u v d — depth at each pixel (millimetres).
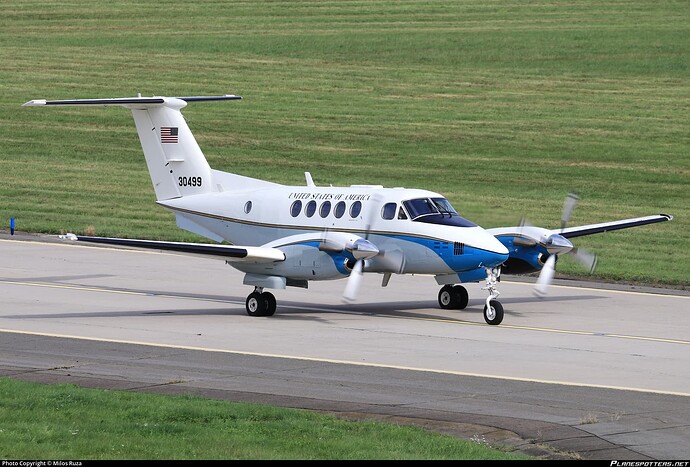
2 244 119562
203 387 56031
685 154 173500
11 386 54344
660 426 48750
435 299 91250
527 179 160375
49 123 192250
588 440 46219
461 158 171875
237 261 79688
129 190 156125
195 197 91562
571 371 61781
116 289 93562
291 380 58094
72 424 47250
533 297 93625
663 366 63656
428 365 62906
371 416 50125
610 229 90062
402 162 169750
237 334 72812
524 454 44250
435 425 48656
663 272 108812
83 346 67312
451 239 78000
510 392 55719
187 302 87750
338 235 77625
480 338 72562
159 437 45438
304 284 81438
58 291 91500
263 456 42812
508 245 83625
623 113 196000
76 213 141375
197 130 186625
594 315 83750
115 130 191125
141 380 57469
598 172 164375
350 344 69562
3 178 160500
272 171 165000
